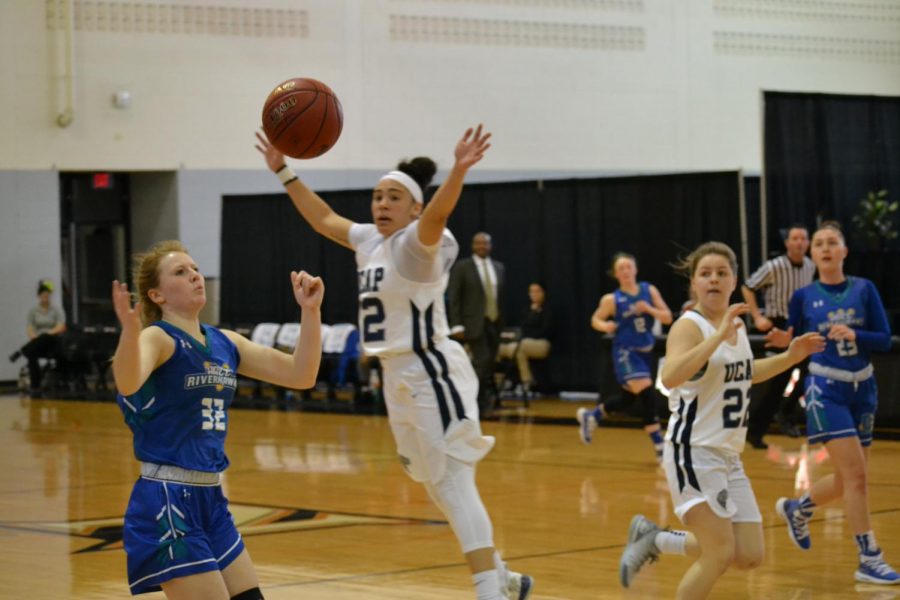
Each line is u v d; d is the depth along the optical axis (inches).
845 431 275.9
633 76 956.0
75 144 831.7
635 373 487.8
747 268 672.4
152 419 171.8
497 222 777.6
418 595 256.7
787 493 392.5
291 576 276.2
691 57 971.9
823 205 652.7
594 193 739.4
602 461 482.0
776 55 1000.2
